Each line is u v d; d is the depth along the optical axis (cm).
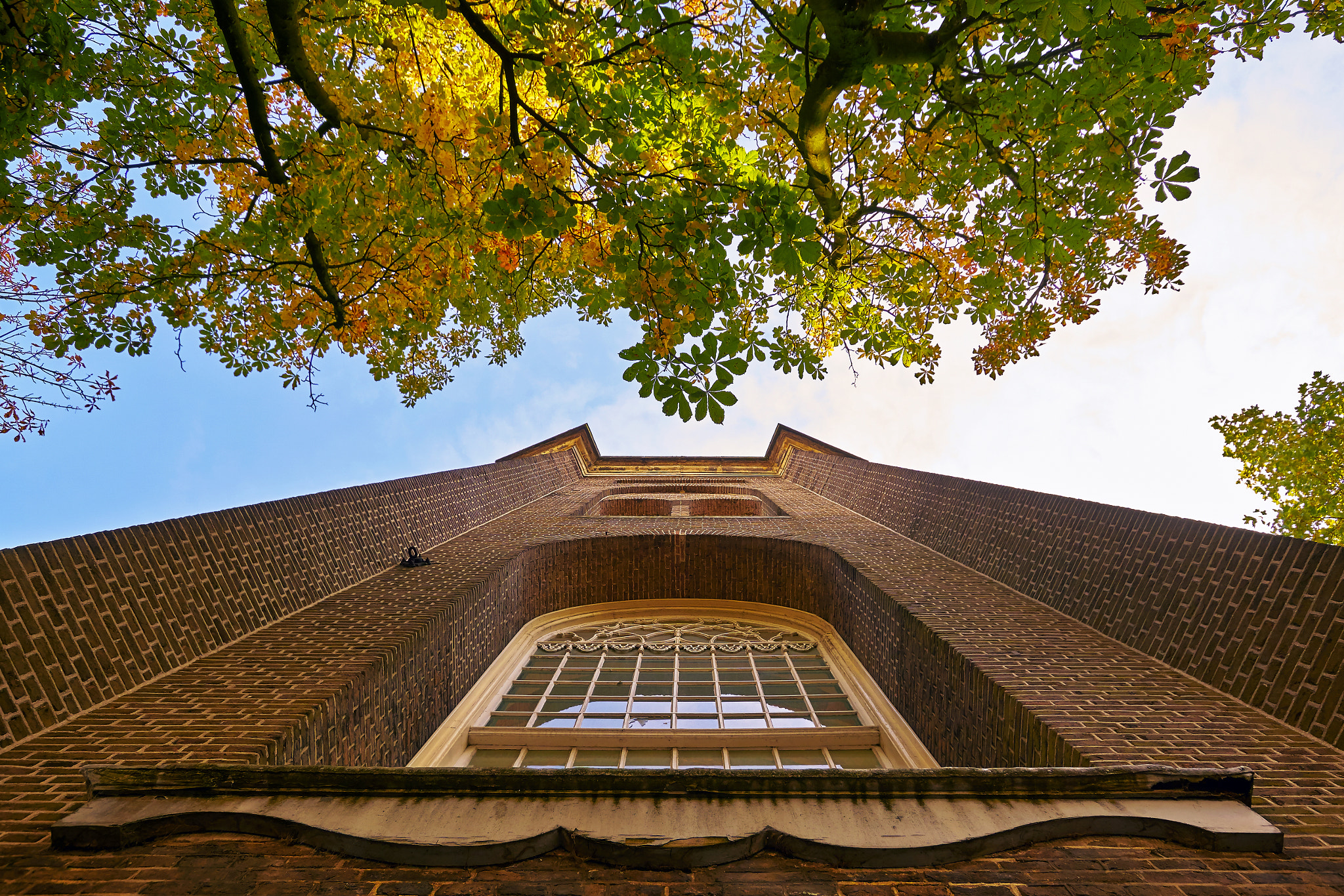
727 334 391
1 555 508
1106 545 774
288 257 561
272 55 529
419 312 623
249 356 635
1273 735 473
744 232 406
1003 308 610
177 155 516
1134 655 648
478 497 1545
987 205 523
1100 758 442
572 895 292
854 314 655
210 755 443
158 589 632
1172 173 421
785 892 295
